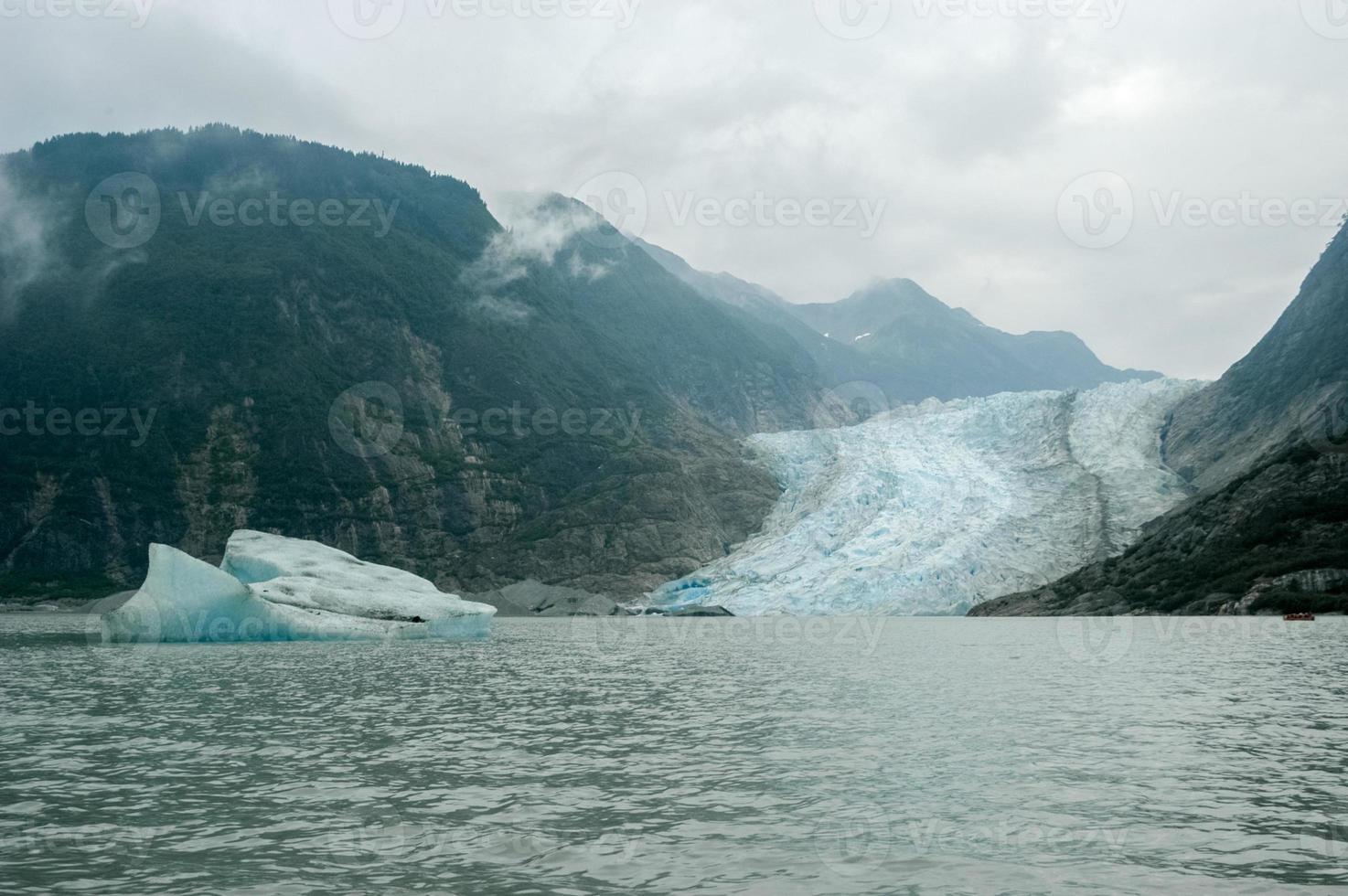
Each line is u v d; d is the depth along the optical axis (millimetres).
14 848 12508
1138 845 12719
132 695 29438
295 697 29047
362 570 72812
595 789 15859
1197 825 13648
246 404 165750
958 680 33344
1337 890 11055
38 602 131000
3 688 31188
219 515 152000
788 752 19250
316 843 12734
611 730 22250
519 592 135000
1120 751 19156
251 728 22609
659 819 13961
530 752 19234
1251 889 11086
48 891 10844
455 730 22328
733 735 21328
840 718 24000
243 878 11344
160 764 17922
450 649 53219
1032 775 16828
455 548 155375
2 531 144750
